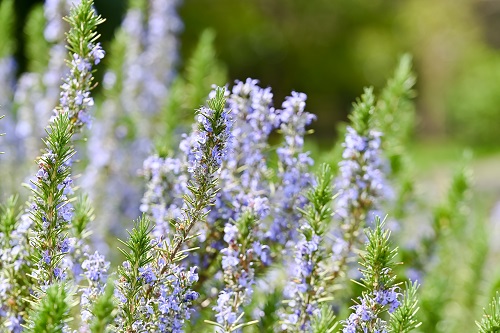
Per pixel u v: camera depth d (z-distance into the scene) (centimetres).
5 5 202
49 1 173
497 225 234
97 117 208
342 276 144
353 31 1004
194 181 134
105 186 192
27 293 131
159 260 126
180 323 126
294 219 142
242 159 144
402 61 170
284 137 144
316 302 133
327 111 996
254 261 136
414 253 169
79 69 132
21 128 187
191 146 139
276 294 139
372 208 146
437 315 158
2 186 182
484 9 1112
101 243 173
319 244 133
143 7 215
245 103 142
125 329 124
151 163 144
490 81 942
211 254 142
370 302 125
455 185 171
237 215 139
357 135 145
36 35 196
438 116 1062
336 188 156
